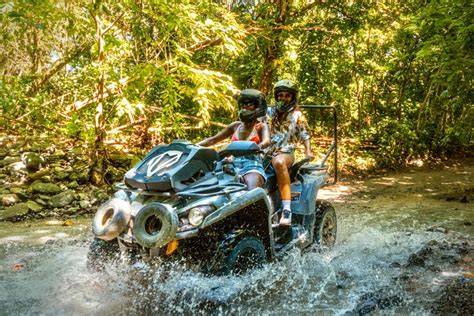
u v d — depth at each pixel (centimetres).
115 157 888
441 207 805
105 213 369
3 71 1076
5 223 641
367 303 367
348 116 1528
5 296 379
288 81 489
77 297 377
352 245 543
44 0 685
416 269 458
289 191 445
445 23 702
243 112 446
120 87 798
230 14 945
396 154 1391
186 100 1135
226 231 392
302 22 1266
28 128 923
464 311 356
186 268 364
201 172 379
